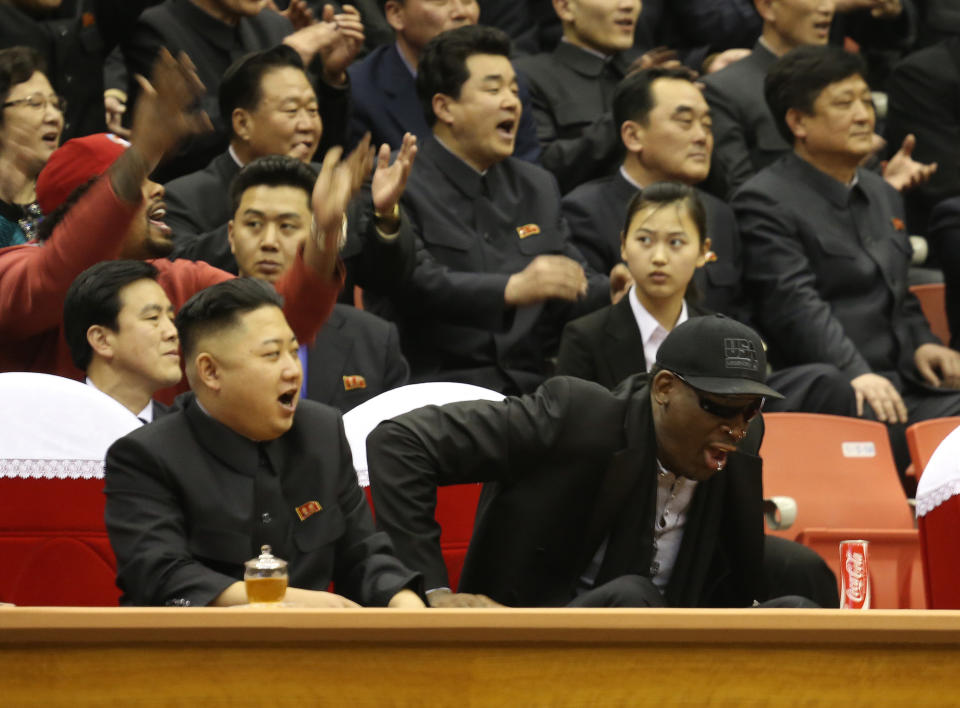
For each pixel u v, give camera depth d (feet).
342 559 34.58
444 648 23.00
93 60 68.74
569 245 62.49
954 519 38.11
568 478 36.99
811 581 41.78
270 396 33.17
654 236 53.36
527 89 70.23
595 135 69.05
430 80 61.26
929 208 85.20
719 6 87.04
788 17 77.46
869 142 67.67
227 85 58.44
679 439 36.27
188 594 30.76
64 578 36.96
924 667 24.11
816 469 54.85
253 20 68.69
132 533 32.14
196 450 33.35
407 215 59.31
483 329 58.23
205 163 63.72
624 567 37.35
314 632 22.65
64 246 43.60
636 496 37.01
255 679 22.82
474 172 60.95
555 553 37.52
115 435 37.78
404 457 36.19
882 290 67.67
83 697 22.67
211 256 53.78
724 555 38.88
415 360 59.00
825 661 23.84
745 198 67.62
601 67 74.54
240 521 33.01
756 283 66.69
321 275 44.04
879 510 54.75
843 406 61.05
